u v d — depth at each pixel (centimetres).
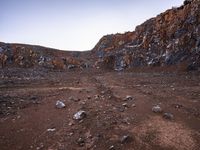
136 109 1605
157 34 5856
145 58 5597
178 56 4588
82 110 1575
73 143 1138
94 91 2345
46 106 1738
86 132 1244
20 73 4641
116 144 1102
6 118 1491
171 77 3412
